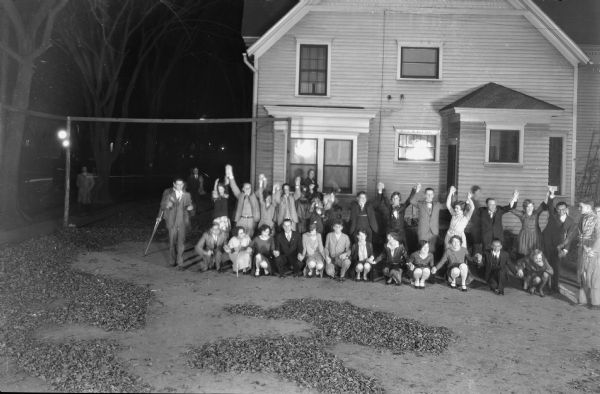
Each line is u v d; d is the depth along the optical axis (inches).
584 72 793.6
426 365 299.4
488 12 747.4
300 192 572.7
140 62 1098.7
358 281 496.1
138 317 364.8
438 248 554.3
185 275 500.7
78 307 377.7
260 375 273.6
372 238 568.1
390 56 757.9
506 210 518.3
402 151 762.8
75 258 544.4
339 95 761.6
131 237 676.1
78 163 1362.0
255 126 764.0
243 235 507.5
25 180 997.8
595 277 429.1
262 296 434.9
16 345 303.0
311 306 398.6
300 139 746.8
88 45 1007.0
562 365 305.3
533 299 455.5
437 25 754.8
